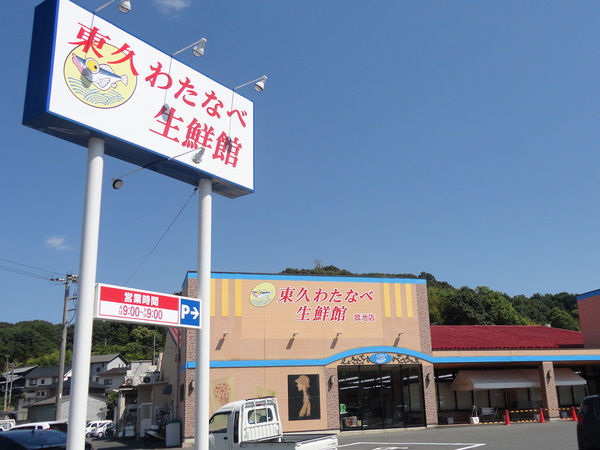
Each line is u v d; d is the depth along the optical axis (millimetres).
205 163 12391
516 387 29719
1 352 88375
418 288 28641
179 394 25875
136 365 54500
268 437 13961
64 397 57969
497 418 30531
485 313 58781
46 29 9758
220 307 25312
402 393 27062
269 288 26234
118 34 10789
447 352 28078
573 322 67312
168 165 11812
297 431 24672
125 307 10086
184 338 25047
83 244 9625
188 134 12094
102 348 84312
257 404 14195
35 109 9383
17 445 10836
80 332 9211
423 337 27938
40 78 9531
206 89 12805
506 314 59000
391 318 27656
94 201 9922
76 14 10016
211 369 24453
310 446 11906
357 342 26781
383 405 26594
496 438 19344
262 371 25078
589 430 11141
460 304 59000
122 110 10602
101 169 10195
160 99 11531
